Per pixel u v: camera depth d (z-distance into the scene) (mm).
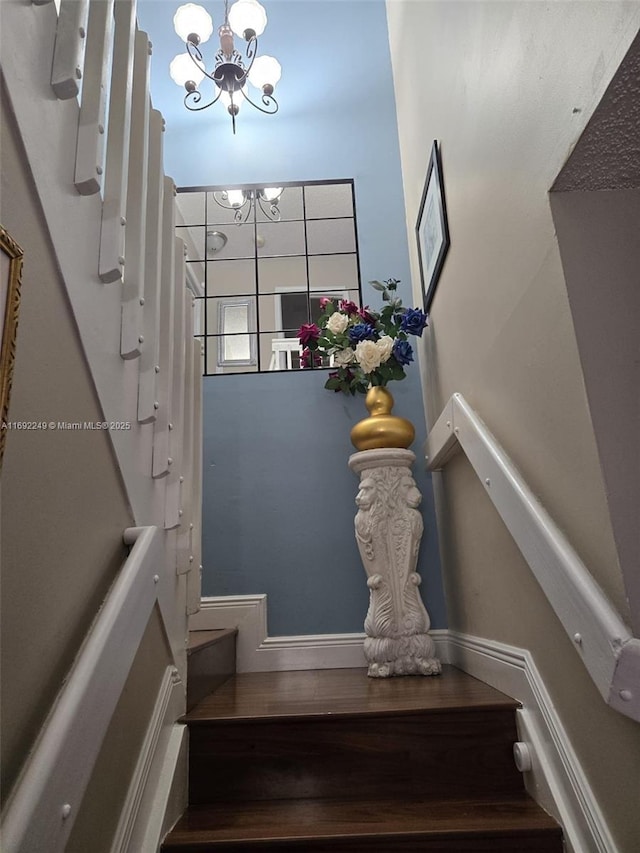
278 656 2379
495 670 1637
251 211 3361
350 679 2018
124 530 1161
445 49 2031
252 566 2514
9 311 732
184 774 1327
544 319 1149
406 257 2969
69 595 916
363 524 2174
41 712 803
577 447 1028
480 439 1524
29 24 865
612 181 1064
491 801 1271
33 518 813
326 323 2674
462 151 1810
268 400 2734
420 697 1562
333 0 3465
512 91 1313
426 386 2613
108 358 1108
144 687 1217
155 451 1365
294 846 1134
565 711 1173
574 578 985
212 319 3242
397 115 3211
